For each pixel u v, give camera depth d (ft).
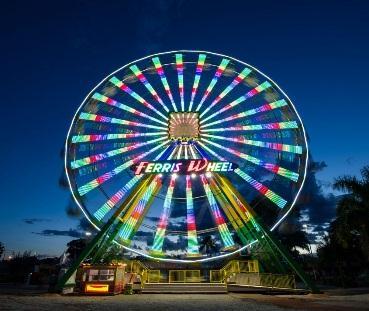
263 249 89.97
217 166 88.02
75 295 78.02
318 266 171.53
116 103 98.17
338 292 85.92
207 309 51.96
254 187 88.02
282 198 86.22
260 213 103.30
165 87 101.40
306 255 197.26
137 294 83.05
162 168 87.76
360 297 71.72
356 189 84.58
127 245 86.74
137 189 87.30
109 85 98.43
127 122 97.04
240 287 94.38
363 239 84.64
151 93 100.32
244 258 104.06
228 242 85.66
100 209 85.76
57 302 62.13
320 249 152.05
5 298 68.18
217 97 100.37
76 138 90.07
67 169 86.43
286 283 82.58
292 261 81.35
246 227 90.53
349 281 131.64
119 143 94.53
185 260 85.92
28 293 81.46
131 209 88.07
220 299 69.41
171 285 87.71
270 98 96.17
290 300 66.49
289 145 90.33
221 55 103.24
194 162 88.22
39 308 52.37
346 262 134.41
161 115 98.84
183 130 97.45
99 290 77.97
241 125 96.37
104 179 89.30
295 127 90.84
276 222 84.74
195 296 77.00
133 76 102.01
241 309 51.98
